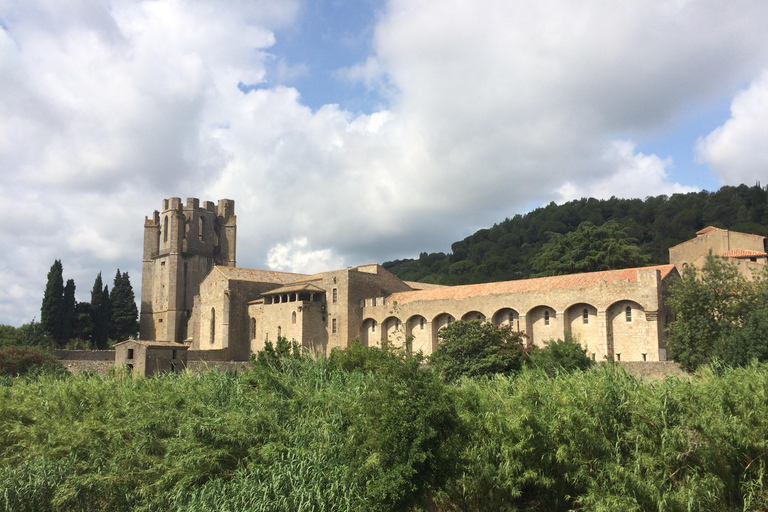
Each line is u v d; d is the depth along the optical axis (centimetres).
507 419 2648
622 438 2469
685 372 4369
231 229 13125
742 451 2338
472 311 6725
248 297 9025
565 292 5991
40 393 3866
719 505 2302
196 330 9725
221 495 2570
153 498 2778
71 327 10800
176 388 3472
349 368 4666
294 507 2417
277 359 3522
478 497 2634
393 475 1989
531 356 4756
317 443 2631
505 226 17275
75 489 2867
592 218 14550
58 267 10481
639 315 5512
